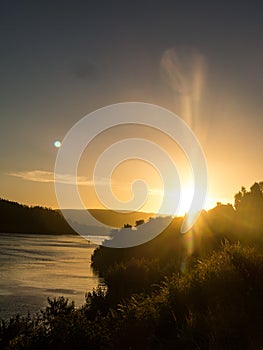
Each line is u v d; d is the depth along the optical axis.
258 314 10.34
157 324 11.46
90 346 11.49
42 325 13.92
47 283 38.00
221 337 9.16
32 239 136.62
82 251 88.50
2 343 13.00
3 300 28.95
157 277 23.70
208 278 13.39
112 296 20.67
